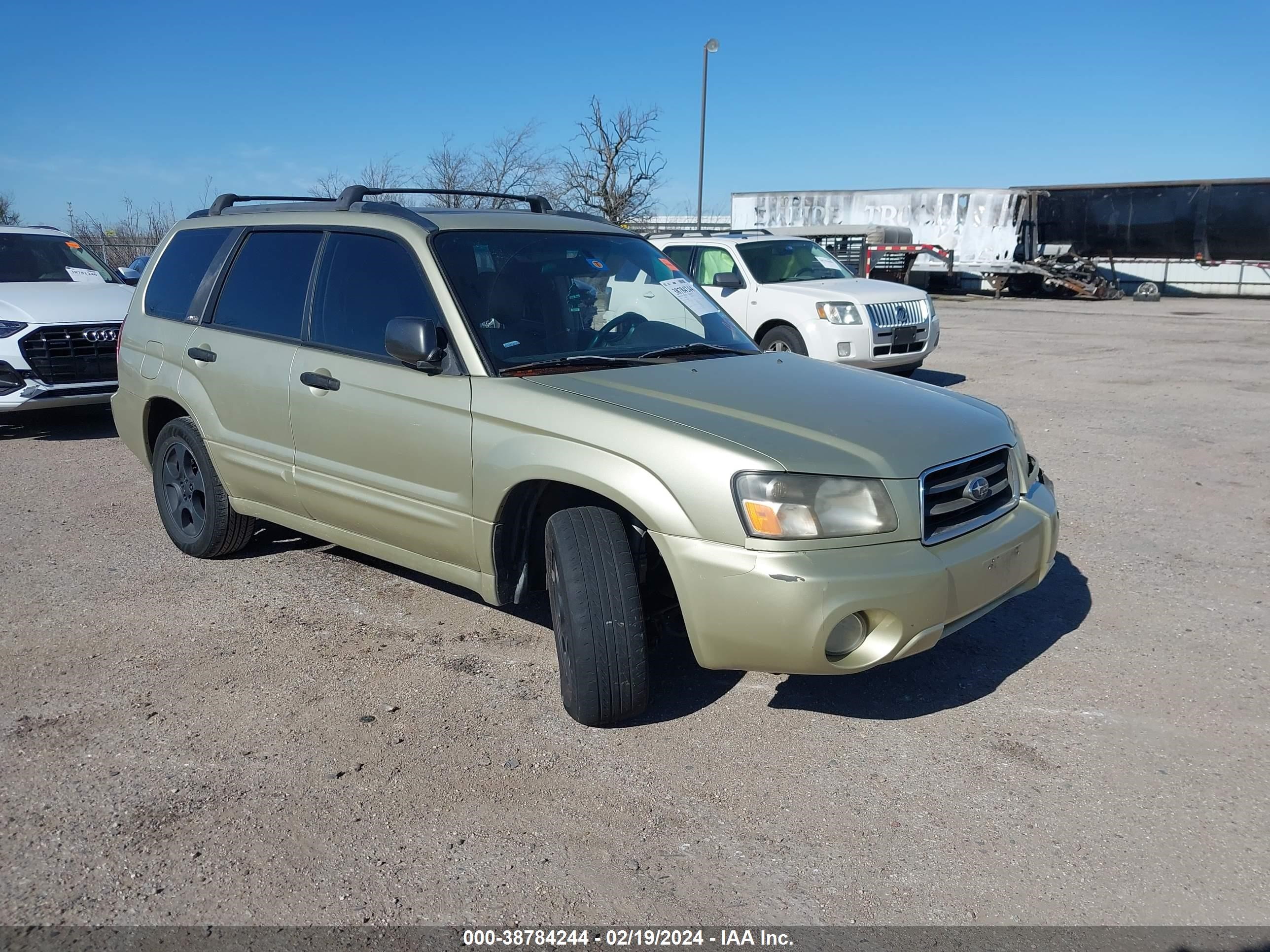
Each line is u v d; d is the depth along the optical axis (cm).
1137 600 488
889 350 1091
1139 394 1083
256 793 322
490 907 270
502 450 366
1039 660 423
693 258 1197
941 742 357
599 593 342
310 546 570
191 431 520
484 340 392
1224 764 341
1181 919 266
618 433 340
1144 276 3019
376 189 479
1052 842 299
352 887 278
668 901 274
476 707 381
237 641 439
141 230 2381
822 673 322
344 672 410
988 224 2922
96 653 427
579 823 308
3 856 289
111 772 334
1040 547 375
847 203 3139
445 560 405
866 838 302
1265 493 675
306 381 437
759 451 322
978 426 374
